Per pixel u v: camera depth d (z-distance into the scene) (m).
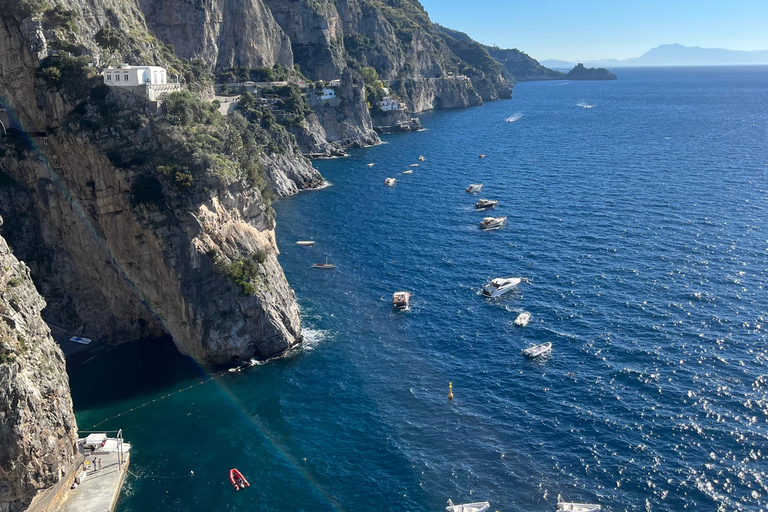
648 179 183.12
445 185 183.12
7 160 89.50
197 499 64.19
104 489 63.06
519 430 73.12
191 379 84.38
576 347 90.19
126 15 129.88
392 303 104.88
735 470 65.62
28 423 56.00
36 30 88.62
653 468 66.38
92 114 87.31
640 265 117.56
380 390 81.62
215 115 98.50
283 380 84.06
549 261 121.38
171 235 85.31
